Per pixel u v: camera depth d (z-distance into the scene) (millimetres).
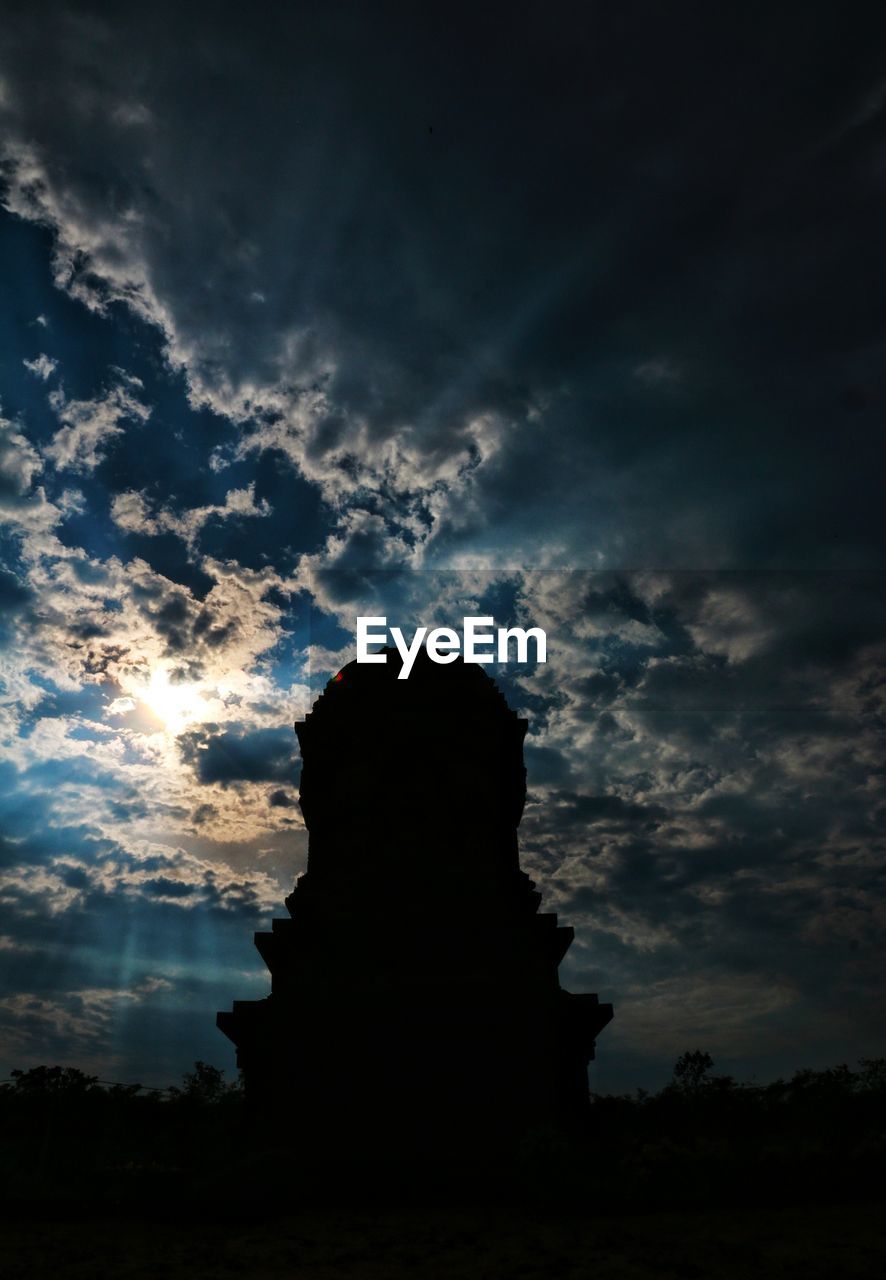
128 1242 16922
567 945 25922
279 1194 19828
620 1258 14633
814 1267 13727
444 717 28922
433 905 25844
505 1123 23000
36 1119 25500
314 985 24781
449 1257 15109
